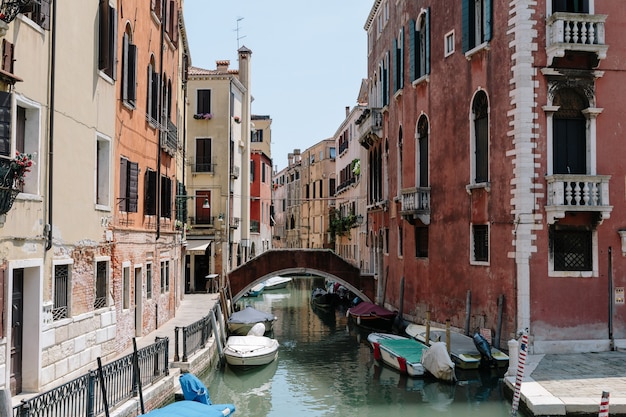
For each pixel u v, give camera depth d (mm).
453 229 19578
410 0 23234
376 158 29578
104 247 13734
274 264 28406
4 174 8828
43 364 10633
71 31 11875
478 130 18422
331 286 39781
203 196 29578
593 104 16469
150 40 17859
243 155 38062
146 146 17594
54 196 11125
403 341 18938
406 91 23547
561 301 16094
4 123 9172
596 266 16250
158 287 19141
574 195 16141
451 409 13508
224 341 20375
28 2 9250
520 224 16109
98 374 9352
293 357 20266
